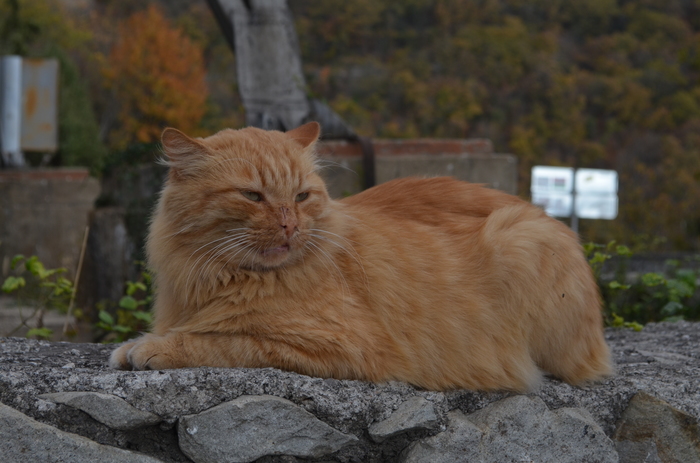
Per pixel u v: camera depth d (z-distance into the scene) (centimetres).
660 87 2853
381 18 2936
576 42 3158
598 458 281
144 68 2908
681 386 298
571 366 295
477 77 2745
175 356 253
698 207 1788
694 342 414
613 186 1116
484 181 651
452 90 2625
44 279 498
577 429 279
